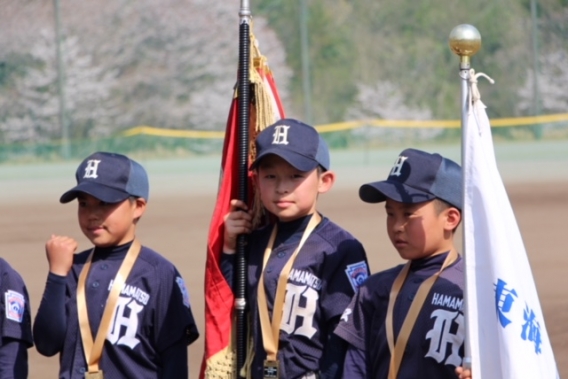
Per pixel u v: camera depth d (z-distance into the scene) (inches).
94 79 5009.8
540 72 4938.5
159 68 5113.2
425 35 5260.8
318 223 647.1
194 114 4990.2
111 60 5083.7
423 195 588.1
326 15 5270.7
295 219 641.6
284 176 627.8
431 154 609.9
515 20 5103.3
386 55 5206.7
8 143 4820.4
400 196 586.2
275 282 629.6
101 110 4945.9
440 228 593.6
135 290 656.4
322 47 5187.0
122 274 659.4
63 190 2928.2
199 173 3420.3
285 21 5231.3
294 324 622.2
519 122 4434.1
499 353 542.3
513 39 5044.3
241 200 650.8
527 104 4852.4
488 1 5206.7
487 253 548.1
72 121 4906.5
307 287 625.0
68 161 4256.9
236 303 641.0
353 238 642.2
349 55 5191.9
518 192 2439.7
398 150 4247.0
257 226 668.7
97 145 4439.0
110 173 661.3
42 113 4918.8
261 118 667.4
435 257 597.6
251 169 649.0
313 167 626.8
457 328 569.3
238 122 657.6
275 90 689.0
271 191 629.0
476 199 552.7
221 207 653.9
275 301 625.6
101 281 658.8
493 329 544.7
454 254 602.5
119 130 4928.6
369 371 601.0
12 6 5103.3
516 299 543.8
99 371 642.8
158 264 667.4
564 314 1218.6
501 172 2970.0
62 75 4731.8
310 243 635.5
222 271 651.5
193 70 5118.1
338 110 5004.9
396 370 580.1
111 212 659.4
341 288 622.8
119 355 645.9
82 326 649.0
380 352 591.8
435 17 5285.4
